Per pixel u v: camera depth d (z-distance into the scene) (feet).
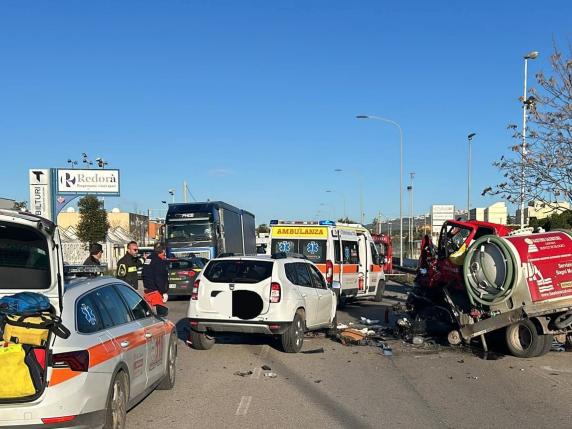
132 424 21.39
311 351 37.19
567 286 35.19
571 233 36.45
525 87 71.26
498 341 38.96
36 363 16.57
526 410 23.68
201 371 30.96
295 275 38.32
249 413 22.98
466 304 37.83
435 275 40.04
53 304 17.63
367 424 21.61
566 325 34.78
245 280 35.50
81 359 16.78
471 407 24.13
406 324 41.04
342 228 64.69
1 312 16.96
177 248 90.74
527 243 35.22
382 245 119.03
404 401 25.11
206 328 35.86
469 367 32.81
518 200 55.01
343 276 61.46
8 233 17.57
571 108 50.70
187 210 92.38
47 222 17.43
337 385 28.14
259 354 36.06
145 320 23.62
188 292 73.10
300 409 23.63
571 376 30.40
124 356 19.58
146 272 42.27
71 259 164.04
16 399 15.99
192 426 21.22
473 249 36.22
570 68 51.24
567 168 51.34
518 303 34.83
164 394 26.02
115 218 254.88
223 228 96.78
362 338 40.81
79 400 16.53
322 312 41.19
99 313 19.54
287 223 60.23
